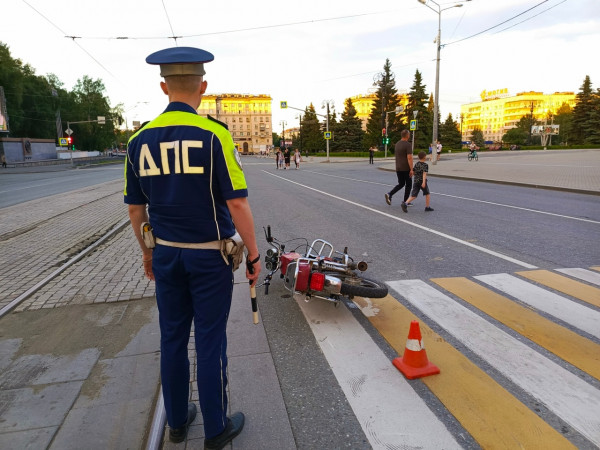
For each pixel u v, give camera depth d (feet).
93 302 14.23
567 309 12.50
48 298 14.62
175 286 6.59
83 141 274.16
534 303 13.00
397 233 23.66
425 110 223.71
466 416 7.82
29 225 29.60
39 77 237.25
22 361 10.43
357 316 12.44
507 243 20.66
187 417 7.43
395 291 14.35
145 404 8.63
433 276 15.88
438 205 34.17
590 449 6.93
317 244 21.67
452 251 19.43
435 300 13.46
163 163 6.07
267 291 13.97
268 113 458.91
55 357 10.61
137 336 11.71
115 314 13.23
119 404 8.63
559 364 9.50
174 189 6.10
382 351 10.37
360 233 24.00
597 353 9.95
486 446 7.04
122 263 19.03
